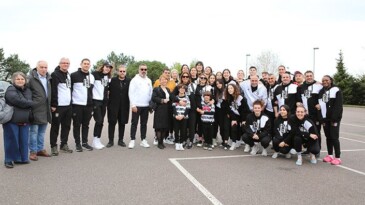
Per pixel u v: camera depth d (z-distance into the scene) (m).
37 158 6.83
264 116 7.79
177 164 6.64
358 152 8.40
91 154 7.43
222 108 8.56
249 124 7.91
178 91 8.38
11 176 5.57
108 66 8.06
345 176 5.96
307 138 6.95
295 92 8.03
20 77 6.19
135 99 8.37
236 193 4.88
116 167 6.29
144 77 8.55
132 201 4.47
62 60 7.19
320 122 7.28
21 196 4.61
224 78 9.40
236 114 8.45
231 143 9.14
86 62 7.57
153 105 8.34
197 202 4.48
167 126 8.36
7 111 5.96
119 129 8.56
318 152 6.97
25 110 6.20
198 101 8.48
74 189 4.94
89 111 7.85
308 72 7.69
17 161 6.29
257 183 5.41
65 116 7.46
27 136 6.39
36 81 6.69
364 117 21.06
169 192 4.87
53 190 4.88
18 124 6.20
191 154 7.70
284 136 7.30
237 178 5.68
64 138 7.60
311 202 4.57
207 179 5.59
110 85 8.25
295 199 4.68
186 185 5.23
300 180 5.65
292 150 7.58
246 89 8.51
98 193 4.77
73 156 7.19
